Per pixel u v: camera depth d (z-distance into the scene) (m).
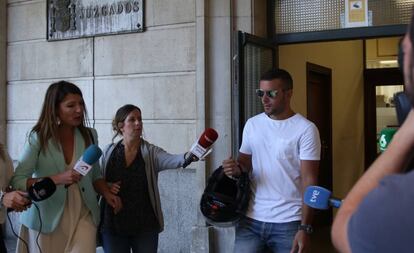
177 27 5.58
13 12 6.71
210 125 5.28
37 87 6.55
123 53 5.93
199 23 5.29
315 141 3.08
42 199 2.97
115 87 5.98
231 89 5.18
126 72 5.91
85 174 3.05
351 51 8.93
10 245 6.32
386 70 9.52
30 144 3.24
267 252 3.31
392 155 1.19
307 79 6.88
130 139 3.61
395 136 1.22
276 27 5.30
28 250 3.28
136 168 3.60
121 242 3.62
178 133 5.59
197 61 5.30
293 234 3.09
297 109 6.50
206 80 5.27
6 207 3.07
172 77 5.62
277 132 3.16
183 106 5.56
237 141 4.65
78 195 3.26
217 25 5.24
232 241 5.11
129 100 5.89
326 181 7.67
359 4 4.91
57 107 3.26
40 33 6.51
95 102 6.11
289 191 3.13
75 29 6.22
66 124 3.30
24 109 6.65
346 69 8.63
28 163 3.20
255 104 4.91
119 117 3.64
